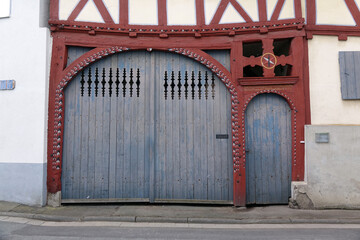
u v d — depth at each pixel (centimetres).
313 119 618
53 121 610
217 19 633
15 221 525
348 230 492
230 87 626
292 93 618
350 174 607
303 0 637
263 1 632
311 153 609
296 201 602
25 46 619
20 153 605
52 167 606
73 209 588
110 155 632
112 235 455
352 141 611
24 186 600
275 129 629
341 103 623
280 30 625
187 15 637
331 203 602
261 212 579
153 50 643
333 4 639
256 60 627
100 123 636
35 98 609
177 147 638
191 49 635
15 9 629
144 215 554
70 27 617
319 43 633
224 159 632
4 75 623
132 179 631
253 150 627
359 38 638
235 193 614
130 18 633
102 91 641
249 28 627
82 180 624
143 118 639
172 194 631
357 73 626
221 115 639
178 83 648
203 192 629
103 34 630
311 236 459
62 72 617
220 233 474
